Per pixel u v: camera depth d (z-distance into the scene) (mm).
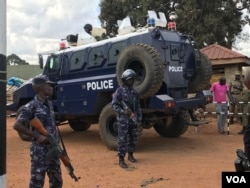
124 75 7695
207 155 8578
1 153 4199
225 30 23266
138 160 8102
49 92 4547
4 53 4250
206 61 10133
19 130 4336
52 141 4348
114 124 9234
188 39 9898
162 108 8492
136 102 7824
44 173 4391
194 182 6262
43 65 11609
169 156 8492
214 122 13859
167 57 9203
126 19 10180
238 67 15750
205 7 23609
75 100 10422
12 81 18719
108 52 9695
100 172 7105
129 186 6113
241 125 12867
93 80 9883
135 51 8586
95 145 10172
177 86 9367
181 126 10539
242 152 3564
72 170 4594
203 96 9859
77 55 10508
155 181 6379
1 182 4195
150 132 12102
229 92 12102
